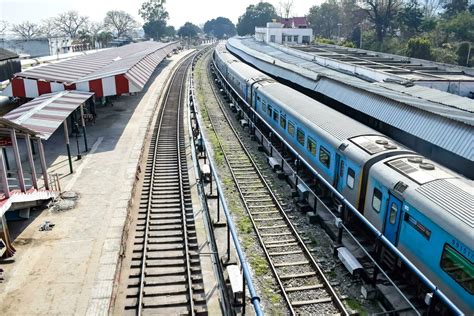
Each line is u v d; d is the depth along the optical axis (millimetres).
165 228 14938
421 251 10570
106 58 44562
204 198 17359
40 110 19594
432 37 58594
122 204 15859
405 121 16000
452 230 9367
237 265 12406
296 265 12781
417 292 10977
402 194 11234
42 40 77562
